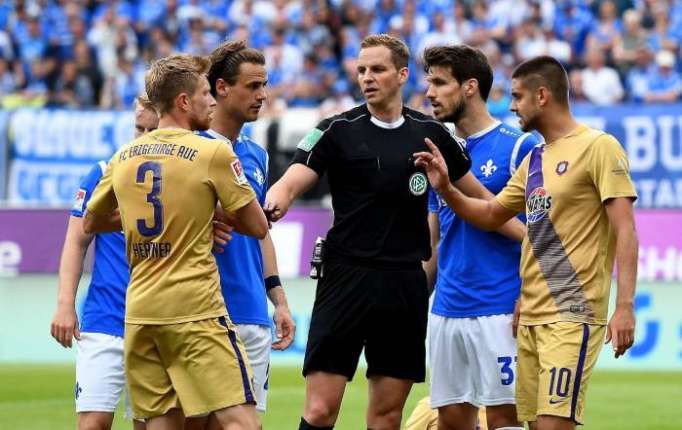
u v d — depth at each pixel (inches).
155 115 927.7
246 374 793.6
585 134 871.1
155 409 806.5
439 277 991.6
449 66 970.7
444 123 992.9
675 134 2082.9
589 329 854.5
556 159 876.6
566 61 2738.7
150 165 791.1
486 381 959.0
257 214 808.3
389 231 884.6
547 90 882.1
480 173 975.0
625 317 837.2
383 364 895.1
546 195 873.5
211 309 789.2
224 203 793.6
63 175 2170.3
